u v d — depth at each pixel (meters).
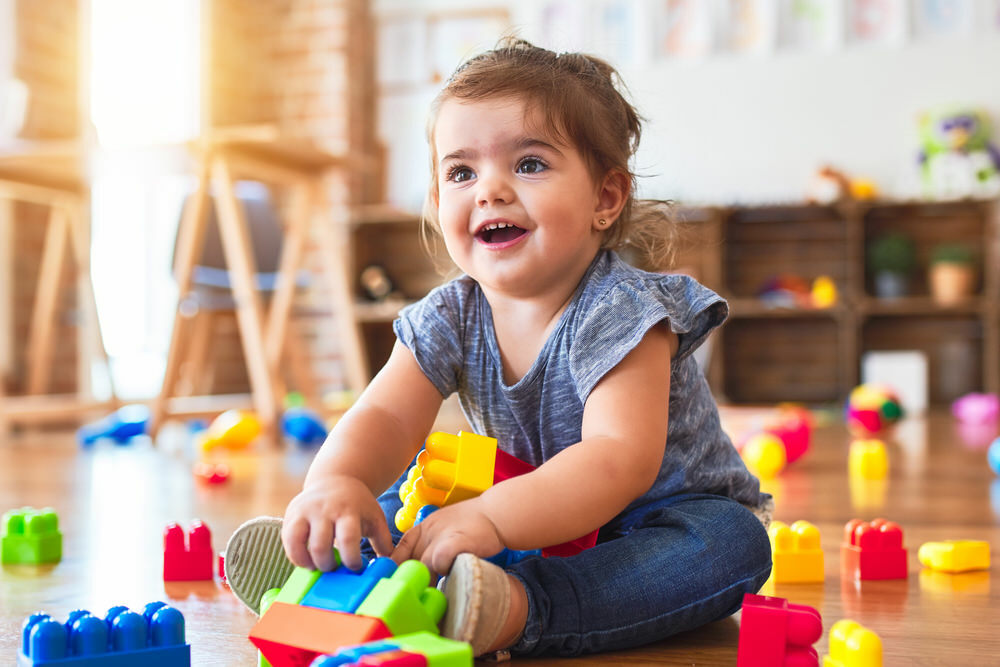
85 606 0.90
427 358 0.87
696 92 4.42
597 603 0.72
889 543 1.01
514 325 0.86
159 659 0.65
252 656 0.73
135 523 1.37
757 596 0.68
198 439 2.56
